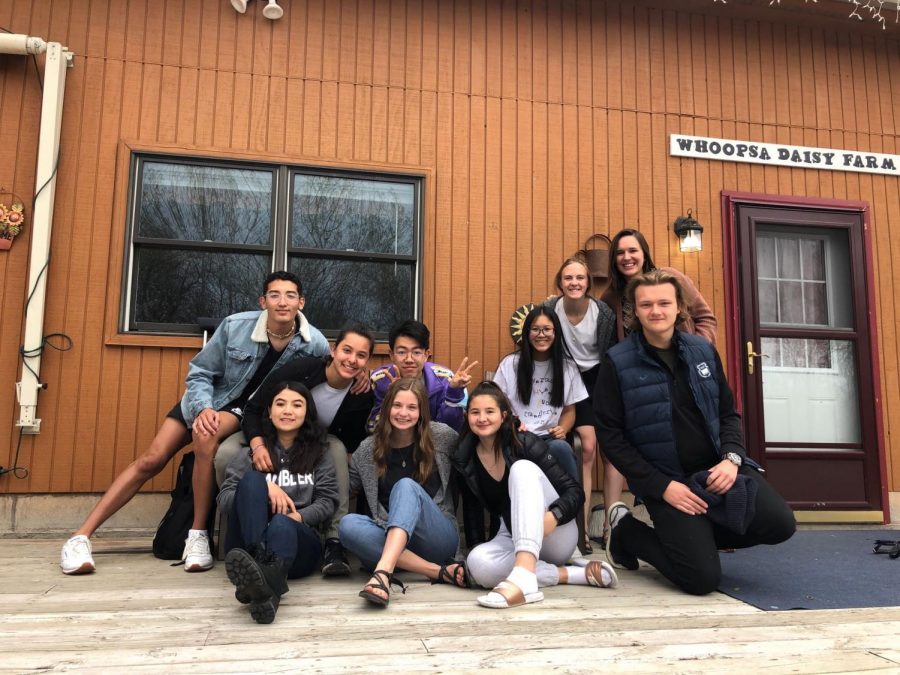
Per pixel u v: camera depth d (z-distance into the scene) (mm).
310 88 3875
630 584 2566
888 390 4281
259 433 2705
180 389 3557
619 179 4168
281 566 2043
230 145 3746
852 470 4160
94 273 3531
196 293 3682
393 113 3959
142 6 3727
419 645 1785
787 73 4426
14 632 1853
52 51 3492
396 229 3934
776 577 2670
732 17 4402
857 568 2840
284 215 3783
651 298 2527
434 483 2666
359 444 2969
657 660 1692
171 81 3719
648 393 2570
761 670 1627
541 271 4012
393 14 4023
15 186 3520
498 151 4059
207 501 2787
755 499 2400
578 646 1792
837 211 4379
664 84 4289
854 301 4312
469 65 4082
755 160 4312
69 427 3422
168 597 2252
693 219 4086
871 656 1731
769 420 4180
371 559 2424
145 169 3678
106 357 3496
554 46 4195
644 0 4238
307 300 3799
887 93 4473
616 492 3275
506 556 2406
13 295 3455
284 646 1762
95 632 1862
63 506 3395
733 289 4176
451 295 3902
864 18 4355
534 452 2551
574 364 3244
